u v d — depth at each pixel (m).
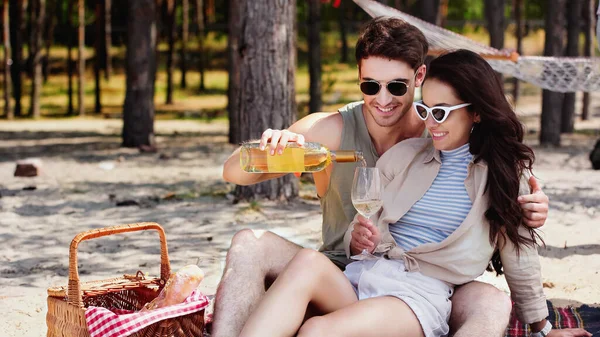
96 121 18.48
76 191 8.88
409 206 3.41
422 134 3.78
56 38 28.84
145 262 5.69
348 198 3.70
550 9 12.40
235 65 13.35
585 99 17.27
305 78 24.22
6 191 8.85
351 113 3.76
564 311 4.32
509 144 3.27
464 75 3.23
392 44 3.45
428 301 3.20
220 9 29.64
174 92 23.20
